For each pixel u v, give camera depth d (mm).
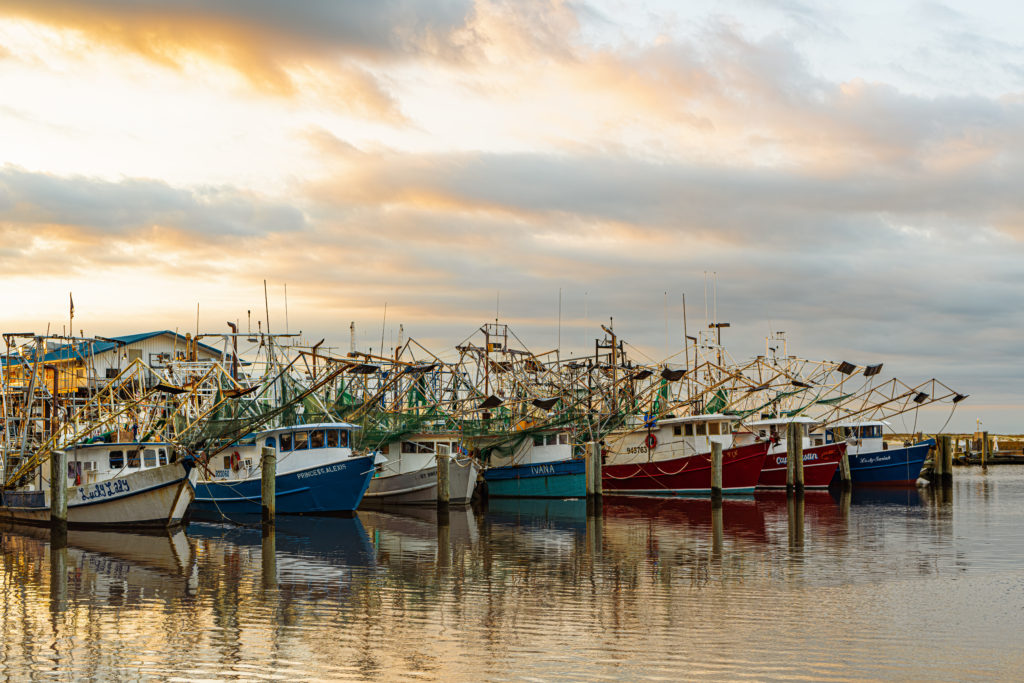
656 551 37906
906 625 25109
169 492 44719
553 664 21812
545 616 26312
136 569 33812
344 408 59812
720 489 57938
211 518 50156
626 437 69125
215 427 48344
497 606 27594
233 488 51500
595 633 24422
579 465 61938
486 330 66125
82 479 46812
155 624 25641
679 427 66625
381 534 43688
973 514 52188
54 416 48688
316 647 23312
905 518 50062
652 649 22891
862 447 76125
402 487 58688
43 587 30531
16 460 49562
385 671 21438
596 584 30828
